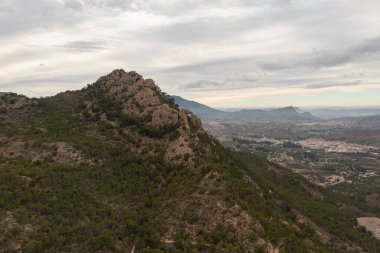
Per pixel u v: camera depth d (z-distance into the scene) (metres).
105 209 78.56
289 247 73.19
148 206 89.50
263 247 69.94
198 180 93.50
